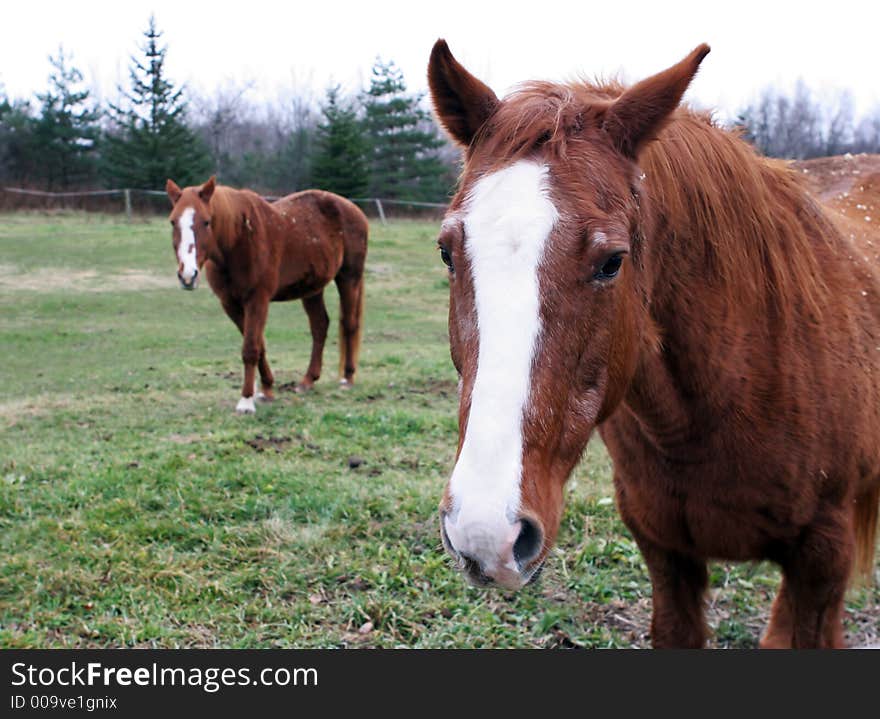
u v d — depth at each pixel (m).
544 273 1.62
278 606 3.59
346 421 6.75
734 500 2.31
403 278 17.64
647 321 2.04
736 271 2.22
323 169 32.44
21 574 3.79
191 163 33.62
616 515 4.52
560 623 3.45
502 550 1.50
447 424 6.52
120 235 20.94
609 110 1.88
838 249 2.65
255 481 5.08
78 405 7.36
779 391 2.23
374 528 4.36
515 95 2.01
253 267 7.62
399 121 35.81
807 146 33.59
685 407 2.23
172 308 13.72
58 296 14.09
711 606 3.67
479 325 1.63
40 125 34.53
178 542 4.21
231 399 7.72
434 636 3.33
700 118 2.44
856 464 2.42
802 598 2.46
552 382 1.62
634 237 1.84
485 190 1.72
